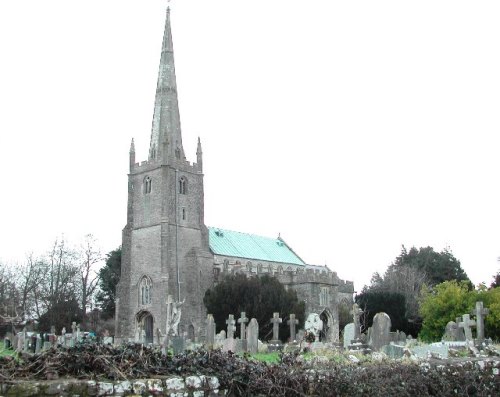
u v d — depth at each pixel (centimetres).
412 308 7712
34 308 7656
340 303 8606
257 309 6575
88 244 8500
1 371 855
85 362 920
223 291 6806
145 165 8381
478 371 1421
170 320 4497
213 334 4162
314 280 7925
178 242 8106
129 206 8450
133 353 992
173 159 8306
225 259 8350
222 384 1029
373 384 1227
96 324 8294
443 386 1343
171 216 8069
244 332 4375
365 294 7156
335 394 1161
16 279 7750
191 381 973
